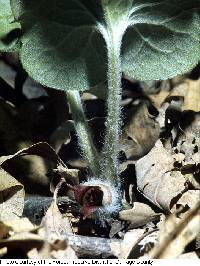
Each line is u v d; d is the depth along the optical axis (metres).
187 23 0.21
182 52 0.21
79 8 0.20
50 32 0.20
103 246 0.17
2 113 0.24
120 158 0.23
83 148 0.21
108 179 0.20
